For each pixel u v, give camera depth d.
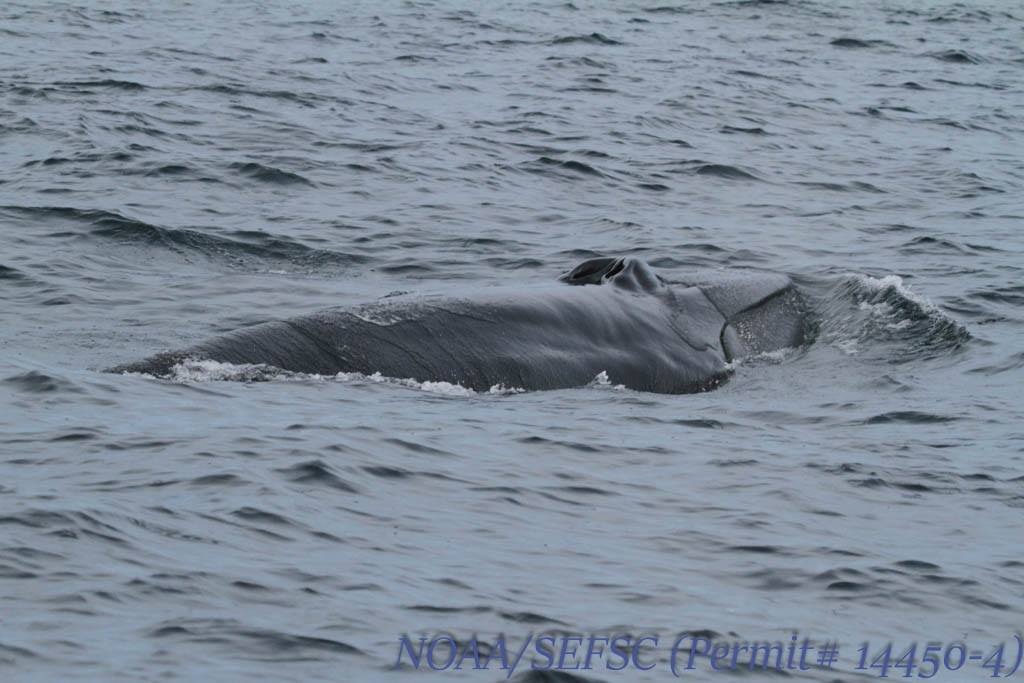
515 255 88.88
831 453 54.62
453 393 59.91
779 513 47.22
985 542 45.47
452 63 164.38
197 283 78.38
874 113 152.75
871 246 95.75
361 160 112.44
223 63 150.88
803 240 96.94
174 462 46.03
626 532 44.66
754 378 67.38
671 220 101.56
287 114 127.25
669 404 61.97
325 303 76.00
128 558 37.88
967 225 103.56
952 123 149.75
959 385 66.56
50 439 47.91
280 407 54.16
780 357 70.56
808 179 119.25
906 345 72.81
